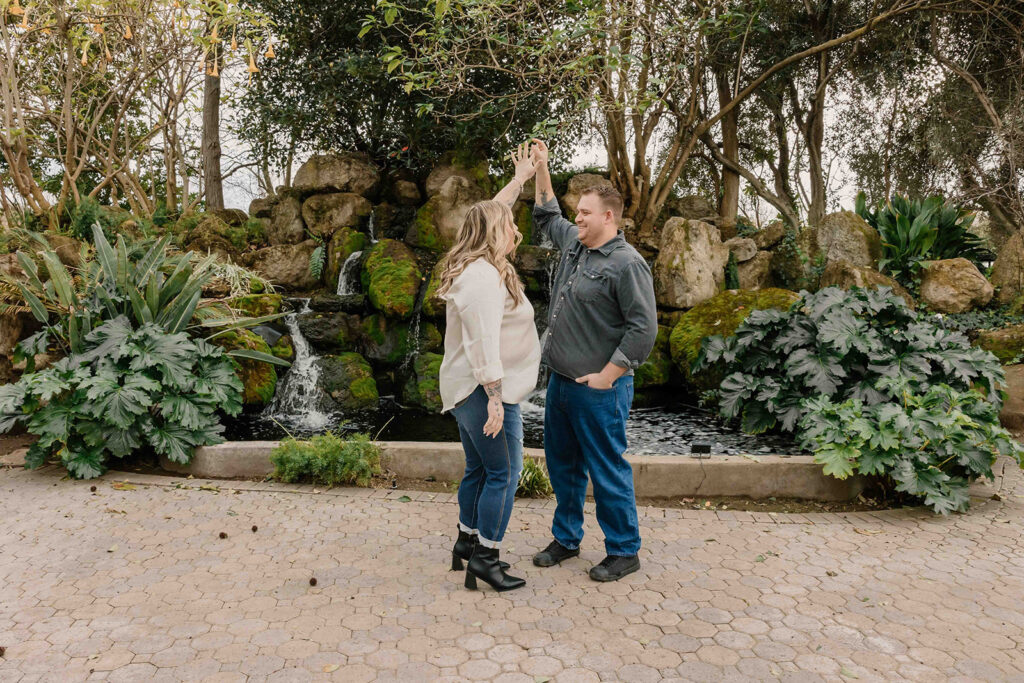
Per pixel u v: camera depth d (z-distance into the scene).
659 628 2.49
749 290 8.20
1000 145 10.60
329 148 12.29
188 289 5.48
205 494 3.96
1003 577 2.90
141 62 10.85
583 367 2.84
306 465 4.13
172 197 13.32
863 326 5.36
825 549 3.21
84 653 2.31
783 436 6.05
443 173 11.21
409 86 7.22
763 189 13.17
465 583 2.80
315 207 10.69
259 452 4.32
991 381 4.96
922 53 12.38
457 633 2.46
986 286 8.00
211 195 12.99
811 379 5.32
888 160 14.16
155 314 5.32
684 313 8.55
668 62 8.88
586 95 7.80
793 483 3.93
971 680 2.15
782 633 2.45
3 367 5.89
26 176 9.24
